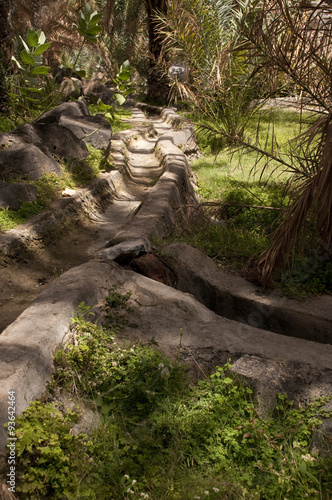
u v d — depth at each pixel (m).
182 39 12.61
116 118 17.11
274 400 3.34
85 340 3.71
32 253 6.20
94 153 10.20
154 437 3.08
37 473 2.60
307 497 2.65
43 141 9.01
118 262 5.36
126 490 2.66
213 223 7.79
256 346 3.90
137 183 10.73
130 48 33.28
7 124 10.74
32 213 6.91
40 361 3.23
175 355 3.80
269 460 2.93
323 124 4.32
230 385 3.45
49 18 30.16
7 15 12.04
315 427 3.10
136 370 3.54
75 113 11.73
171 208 7.34
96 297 4.34
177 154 11.16
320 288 5.62
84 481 2.71
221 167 11.61
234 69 11.34
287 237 5.00
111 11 33.09
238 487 2.71
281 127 12.77
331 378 3.50
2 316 4.76
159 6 21.39
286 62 4.94
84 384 3.39
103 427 3.08
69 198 7.76
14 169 7.84
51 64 29.98
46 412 2.88
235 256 6.46
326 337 5.09
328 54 4.82
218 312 5.65
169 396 3.38
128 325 4.16
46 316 3.69
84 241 7.09
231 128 12.22
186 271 5.73
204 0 13.08
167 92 24.62
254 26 5.07
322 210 4.54
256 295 5.51
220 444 3.04
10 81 11.52
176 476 2.79
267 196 8.61
